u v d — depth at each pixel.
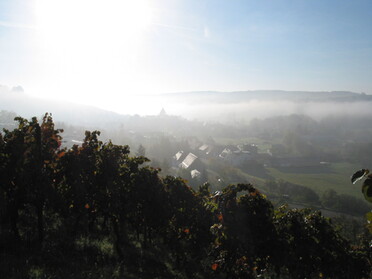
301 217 12.26
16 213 11.77
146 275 11.66
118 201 13.74
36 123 12.16
